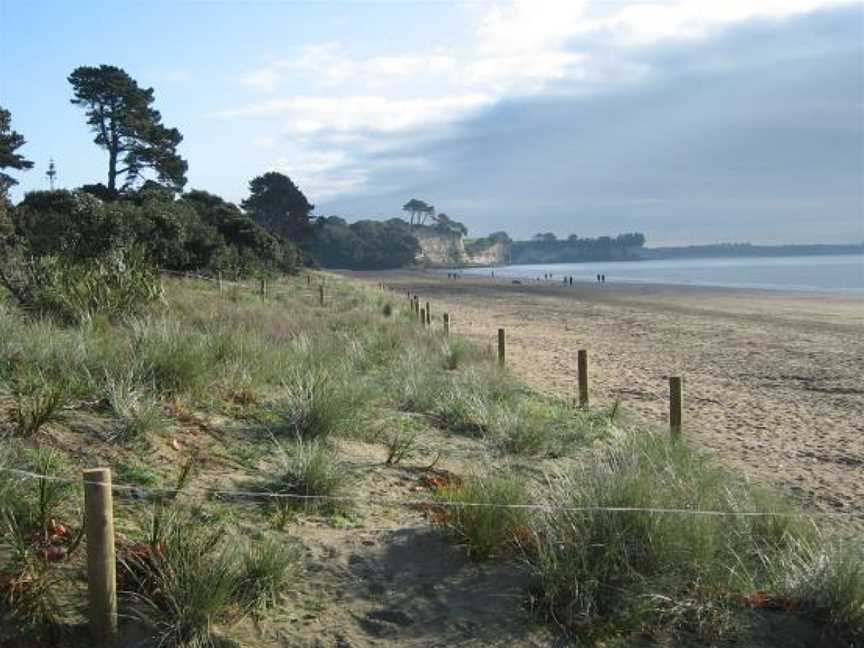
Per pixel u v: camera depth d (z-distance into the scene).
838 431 10.84
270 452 6.46
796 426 11.16
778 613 4.38
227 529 4.84
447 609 4.21
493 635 4.02
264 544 4.55
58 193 26.64
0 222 18.41
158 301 13.48
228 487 5.53
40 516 4.24
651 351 20.97
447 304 45.81
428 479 6.54
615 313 38.38
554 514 4.71
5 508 4.18
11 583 3.73
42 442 5.43
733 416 11.87
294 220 96.12
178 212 32.91
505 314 37.53
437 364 13.20
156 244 27.73
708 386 14.79
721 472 6.59
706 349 21.56
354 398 8.07
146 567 4.00
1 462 4.53
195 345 8.38
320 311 22.39
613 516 4.55
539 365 17.17
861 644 4.18
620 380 15.32
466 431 8.64
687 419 11.53
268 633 3.88
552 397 11.90
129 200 40.41
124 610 3.81
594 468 5.34
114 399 6.17
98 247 20.34
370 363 12.11
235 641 3.76
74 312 11.23
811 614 4.36
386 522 5.45
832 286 72.50
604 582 4.27
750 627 4.23
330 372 9.37
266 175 94.75
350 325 17.66
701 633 4.14
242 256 39.56
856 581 4.32
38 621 3.64
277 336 13.46
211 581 3.89
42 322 9.18
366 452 7.18
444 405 9.21
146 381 7.14
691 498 5.21
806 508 7.07
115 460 5.51
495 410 8.94
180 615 3.72
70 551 4.14
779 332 27.31
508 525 4.83
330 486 5.72
